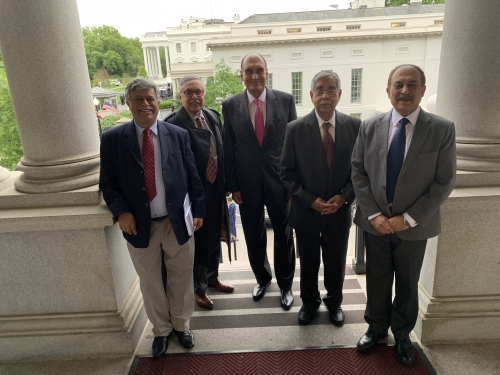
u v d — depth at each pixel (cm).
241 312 280
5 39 209
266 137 259
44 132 222
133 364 231
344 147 228
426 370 217
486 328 234
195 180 232
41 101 218
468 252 225
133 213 216
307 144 229
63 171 226
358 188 209
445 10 226
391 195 200
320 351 235
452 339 237
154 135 215
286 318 271
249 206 272
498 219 219
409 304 216
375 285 223
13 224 216
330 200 230
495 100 213
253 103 262
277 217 270
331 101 217
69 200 226
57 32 213
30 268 231
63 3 214
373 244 216
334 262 247
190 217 226
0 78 909
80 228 221
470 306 232
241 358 232
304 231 240
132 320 245
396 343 229
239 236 866
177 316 243
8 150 955
